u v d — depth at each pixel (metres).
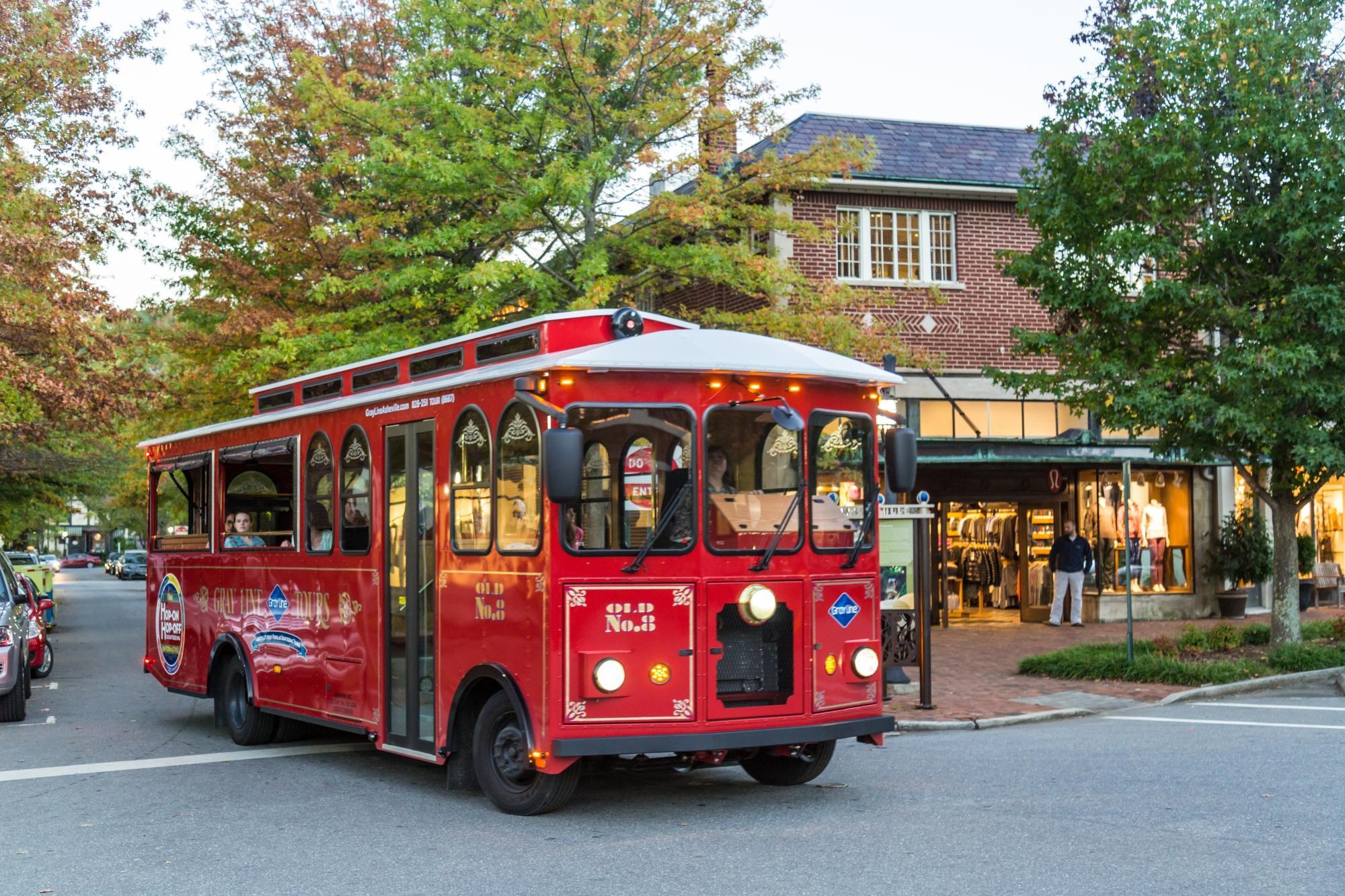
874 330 19.38
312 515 10.81
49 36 18.38
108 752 11.41
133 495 42.00
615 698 7.80
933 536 23.36
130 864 7.20
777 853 7.12
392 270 18.28
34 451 27.69
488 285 17.23
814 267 21.42
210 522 12.82
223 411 20.56
